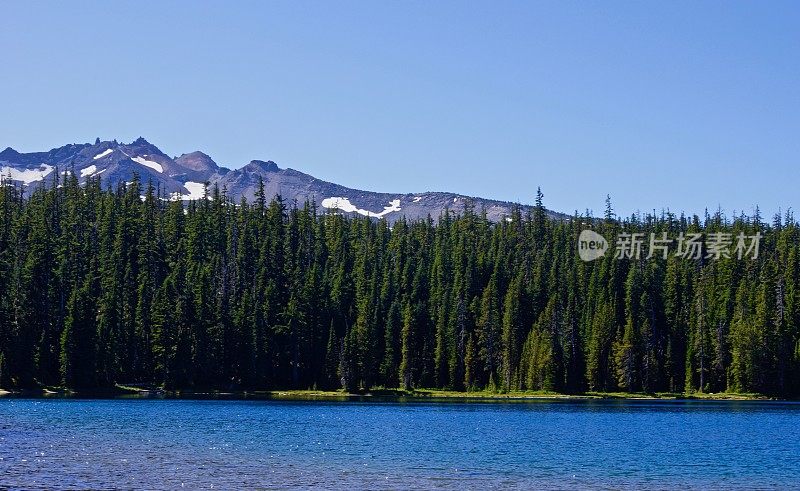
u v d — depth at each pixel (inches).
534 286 7185.0
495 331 6599.4
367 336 6230.3
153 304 5959.6
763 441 3107.8
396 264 7731.3
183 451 2610.7
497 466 2391.7
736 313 6402.6
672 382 6437.0
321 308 6624.0
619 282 7170.3
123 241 6894.7
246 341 6038.4
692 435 3312.0
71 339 5487.2
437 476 2197.3
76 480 2033.7
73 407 4416.8
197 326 5861.2
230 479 2096.5
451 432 3334.2
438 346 6584.6
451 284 7313.0
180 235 7495.1
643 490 2052.2
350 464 2389.3
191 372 5802.2
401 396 6186.0
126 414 3998.5
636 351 6422.2
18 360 5403.5
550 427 3604.8
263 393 5910.4
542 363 6304.1
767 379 6028.5
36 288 5772.6
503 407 5002.5
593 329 6461.6
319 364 6387.8
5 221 6781.5
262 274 6811.0
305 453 2615.7
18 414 3882.9
